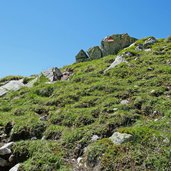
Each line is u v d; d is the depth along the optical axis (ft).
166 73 66.90
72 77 81.35
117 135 42.29
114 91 61.72
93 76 74.54
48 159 41.91
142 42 98.22
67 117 53.67
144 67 72.28
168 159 37.29
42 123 53.36
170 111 48.67
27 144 46.34
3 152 45.60
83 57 113.60
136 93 58.54
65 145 45.83
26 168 41.06
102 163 38.68
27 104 65.31
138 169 36.76
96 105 56.95
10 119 56.39
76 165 41.37
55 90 69.67
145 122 47.01
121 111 50.67
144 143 40.19
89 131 46.91
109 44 114.52
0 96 77.92
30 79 90.53
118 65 77.46
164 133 41.42
